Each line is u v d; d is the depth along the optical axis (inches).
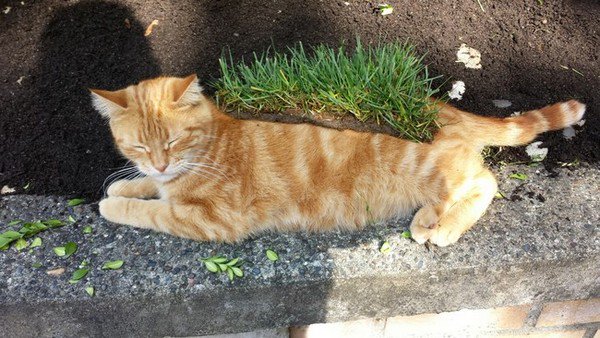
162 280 24.6
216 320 26.1
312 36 34.3
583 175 29.7
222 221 26.5
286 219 27.3
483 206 27.2
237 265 25.3
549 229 26.9
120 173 29.3
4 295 24.2
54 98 31.7
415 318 29.2
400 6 36.4
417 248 26.1
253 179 26.6
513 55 34.9
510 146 31.2
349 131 27.0
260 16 35.2
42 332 25.5
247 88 28.5
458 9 36.6
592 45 35.6
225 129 26.4
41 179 29.1
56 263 25.2
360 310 26.9
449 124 28.1
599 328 32.0
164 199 27.1
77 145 30.3
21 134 30.6
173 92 24.7
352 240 26.5
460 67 34.0
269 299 25.5
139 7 35.4
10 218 27.3
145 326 25.8
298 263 25.4
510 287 27.0
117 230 26.7
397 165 27.0
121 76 32.3
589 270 27.0
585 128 32.0
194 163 25.5
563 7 37.3
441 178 27.2
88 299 24.3
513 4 37.2
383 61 29.4
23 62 33.1
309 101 28.0
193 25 34.6
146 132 24.6
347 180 27.0
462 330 30.3
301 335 29.2
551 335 31.7
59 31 34.3
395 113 27.7
